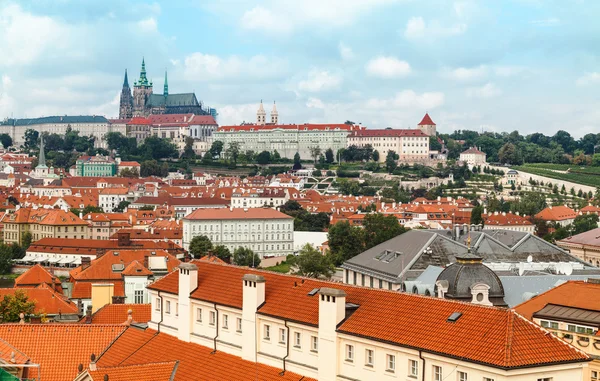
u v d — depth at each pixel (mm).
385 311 97312
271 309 109312
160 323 129125
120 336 126438
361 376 95750
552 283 170875
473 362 84000
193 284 123875
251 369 109875
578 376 85438
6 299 166625
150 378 113188
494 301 149625
